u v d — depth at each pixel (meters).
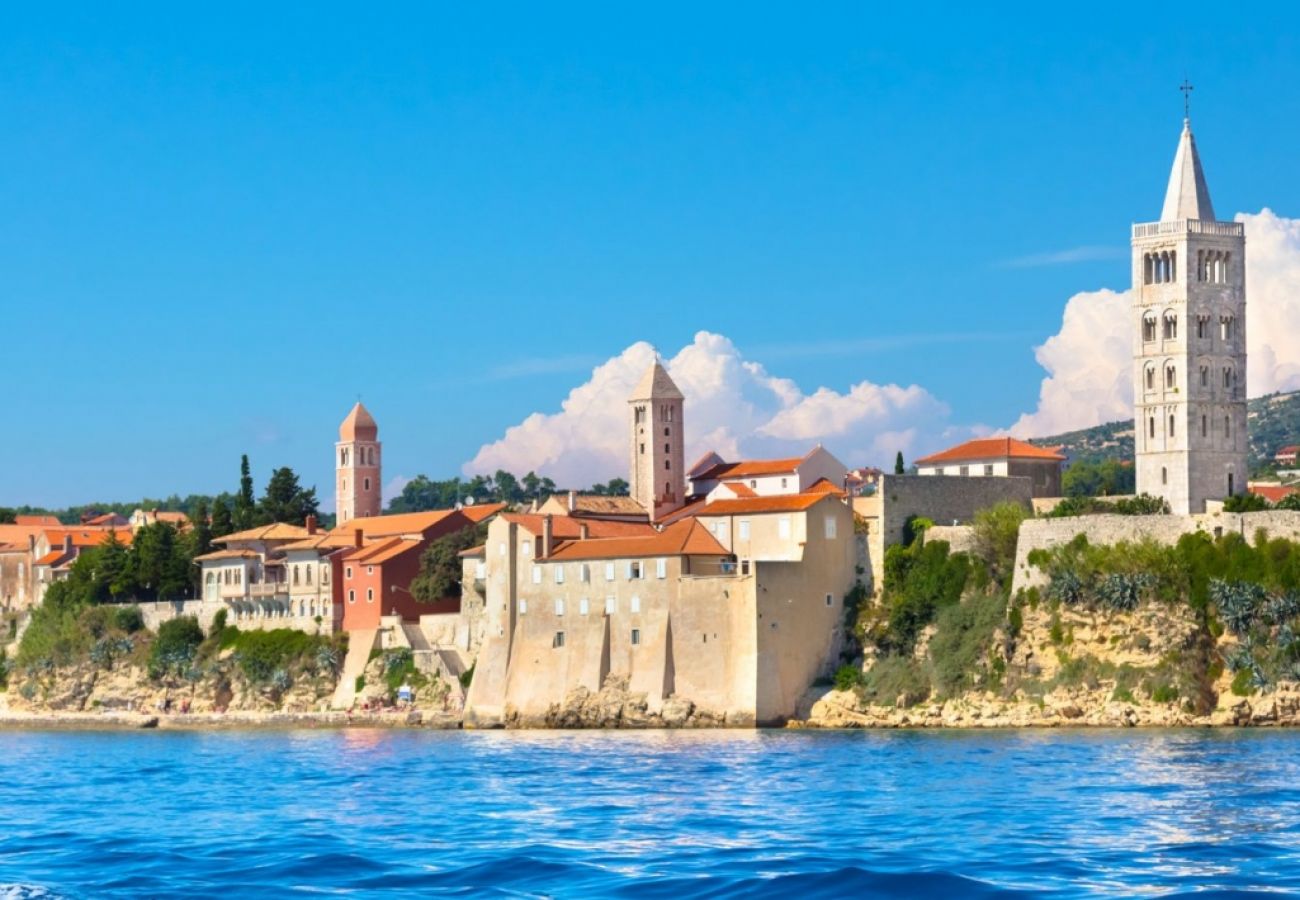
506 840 141.50
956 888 113.62
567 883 118.56
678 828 147.12
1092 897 109.81
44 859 135.25
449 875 122.38
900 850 130.88
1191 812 146.25
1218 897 108.62
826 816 152.38
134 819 165.25
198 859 133.25
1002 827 141.62
